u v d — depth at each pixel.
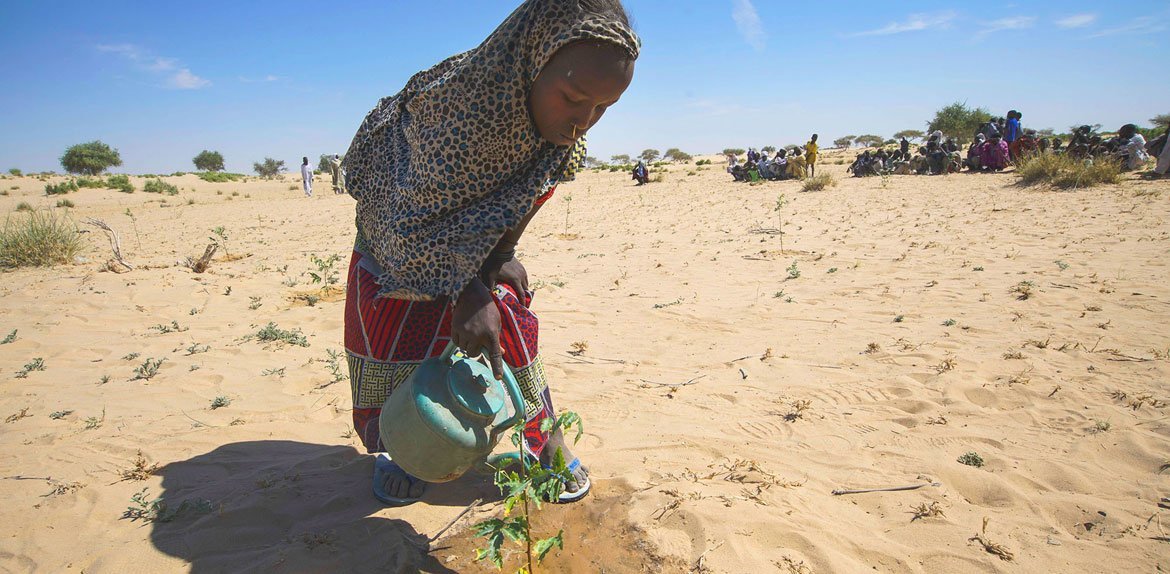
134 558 2.71
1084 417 3.65
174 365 5.30
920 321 5.64
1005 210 11.81
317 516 3.02
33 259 10.20
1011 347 4.80
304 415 4.25
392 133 2.66
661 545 2.67
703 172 36.12
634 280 8.09
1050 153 15.58
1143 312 5.44
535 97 2.24
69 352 5.77
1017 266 7.44
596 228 13.67
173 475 3.45
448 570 2.64
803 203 15.57
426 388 2.51
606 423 3.92
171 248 12.76
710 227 12.69
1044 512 2.84
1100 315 5.45
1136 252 7.70
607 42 2.06
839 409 3.98
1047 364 4.43
